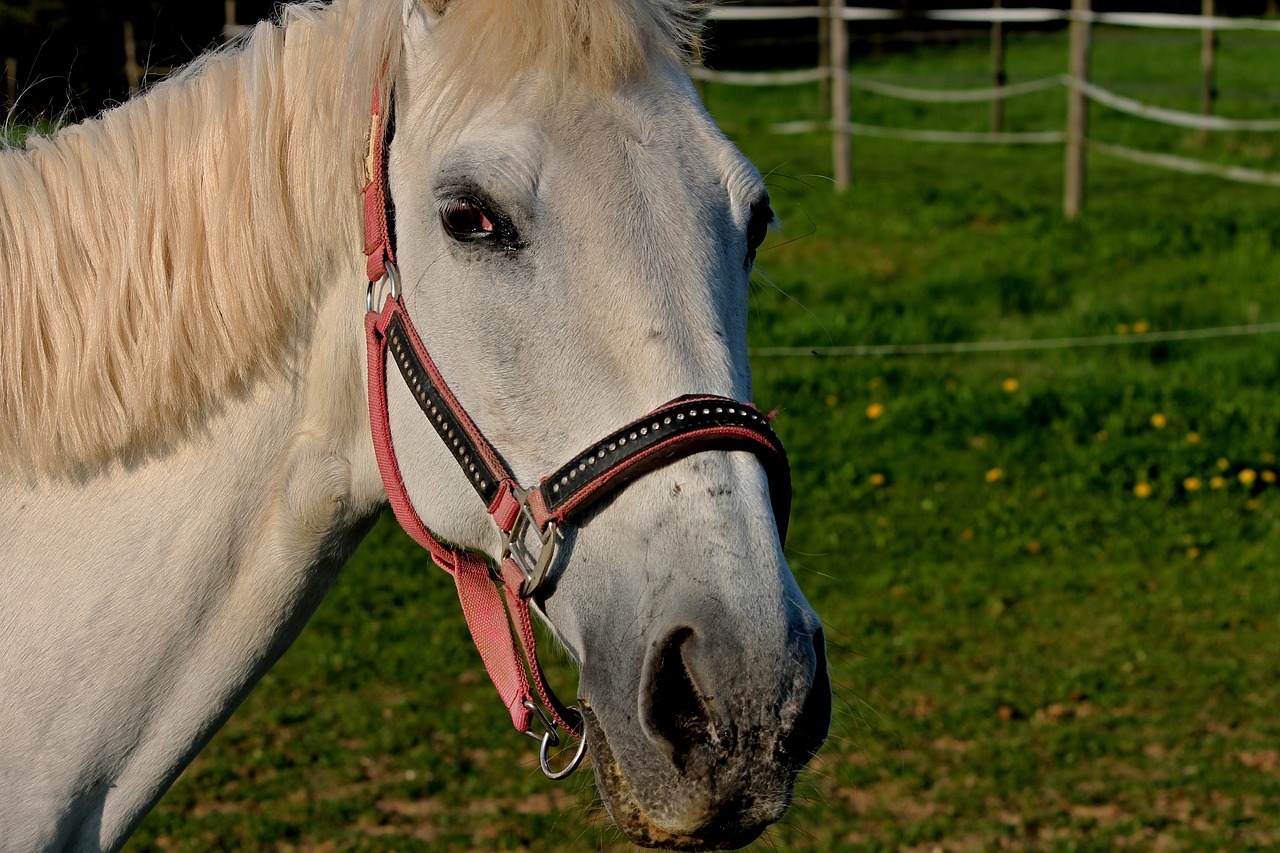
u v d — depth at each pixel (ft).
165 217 4.75
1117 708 12.35
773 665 4.05
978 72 51.88
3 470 4.83
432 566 16.12
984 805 10.82
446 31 4.56
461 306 4.49
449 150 4.46
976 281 24.93
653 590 4.22
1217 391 19.48
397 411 4.77
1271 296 23.75
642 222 4.33
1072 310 23.61
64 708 4.78
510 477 4.49
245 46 5.06
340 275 4.88
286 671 13.48
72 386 4.69
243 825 10.60
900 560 15.52
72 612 4.78
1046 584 14.88
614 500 4.36
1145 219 29.27
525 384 4.42
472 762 11.76
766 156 37.45
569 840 10.44
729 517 4.21
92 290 4.72
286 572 5.01
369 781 11.40
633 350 4.28
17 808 4.73
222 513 4.88
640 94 4.52
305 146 4.76
